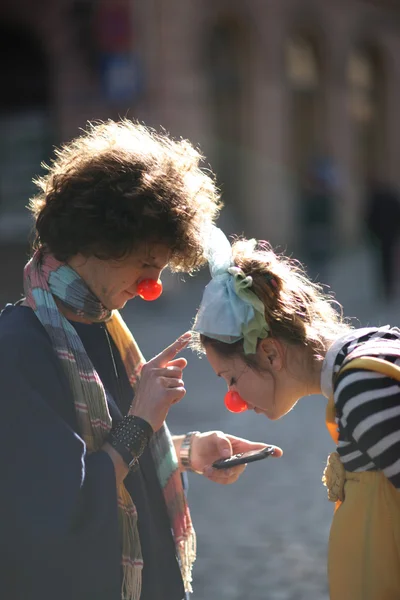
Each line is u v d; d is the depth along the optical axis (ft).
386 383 19.66
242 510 51.21
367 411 19.56
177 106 154.51
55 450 19.07
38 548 18.75
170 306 129.90
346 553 20.48
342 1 209.05
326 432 67.05
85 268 20.62
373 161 230.27
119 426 20.70
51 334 20.47
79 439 19.40
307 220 174.09
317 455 61.26
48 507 18.78
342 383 19.99
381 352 20.07
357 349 20.44
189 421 69.87
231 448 23.71
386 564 20.20
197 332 22.24
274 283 21.77
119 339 22.86
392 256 140.15
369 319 122.31
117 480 20.12
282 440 64.95
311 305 22.27
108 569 19.17
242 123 180.55
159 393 20.88
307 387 21.91
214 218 22.52
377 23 222.28
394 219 139.64
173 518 22.81
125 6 139.85
